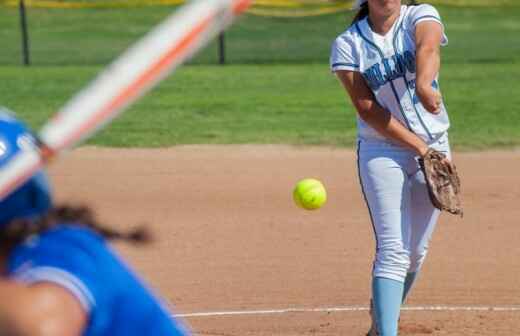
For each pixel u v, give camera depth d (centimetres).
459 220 2898
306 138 4069
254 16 7606
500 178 3428
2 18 7775
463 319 2067
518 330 1997
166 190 3275
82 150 3891
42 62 6384
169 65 496
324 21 7488
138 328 657
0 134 652
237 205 3078
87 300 623
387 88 1605
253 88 5225
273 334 1969
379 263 1616
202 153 3838
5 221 653
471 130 4194
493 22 7762
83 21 7738
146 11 8031
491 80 5394
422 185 1641
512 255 2566
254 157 3762
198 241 2694
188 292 2273
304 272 2417
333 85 5303
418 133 1623
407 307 2153
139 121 4419
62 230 659
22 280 617
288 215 2958
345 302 2198
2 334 579
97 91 498
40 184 668
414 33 1589
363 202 3098
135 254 2577
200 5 490
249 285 2320
